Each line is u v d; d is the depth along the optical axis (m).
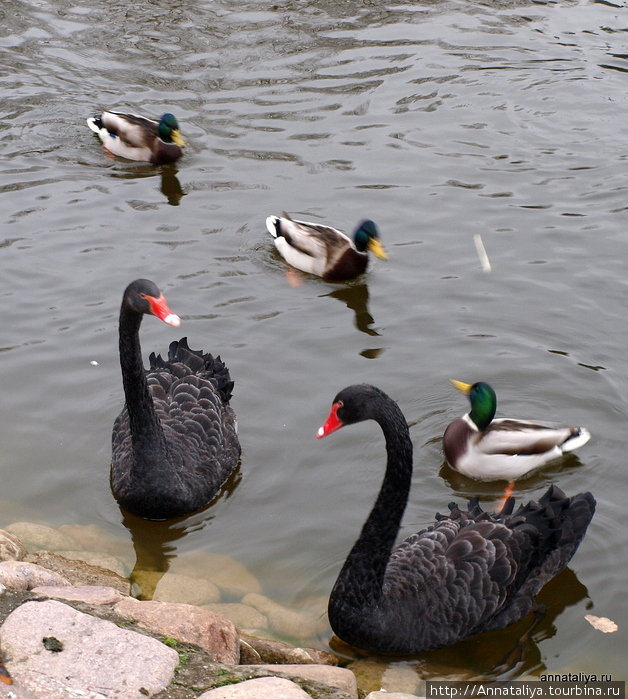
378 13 18.45
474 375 10.09
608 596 7.58
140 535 8.29
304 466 8.97
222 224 12.77
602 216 12.70
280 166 14.08
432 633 7.02
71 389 9.79
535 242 12.21
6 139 14.70
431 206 13.03
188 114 15.39
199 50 17.17
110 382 9.91
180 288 11.41
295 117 15.27
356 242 11.77
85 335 10.52
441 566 7.17
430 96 15.80
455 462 9.02
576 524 7.70
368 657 7.08
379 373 10.09
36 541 7.86
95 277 11.50
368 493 8.64
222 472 8.77
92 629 5.79
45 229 12.46
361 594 6.91
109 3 18.64
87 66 16.70
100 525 8.34
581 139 14.62
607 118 15.17
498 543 7.28
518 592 7.38
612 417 9.53
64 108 15.55
